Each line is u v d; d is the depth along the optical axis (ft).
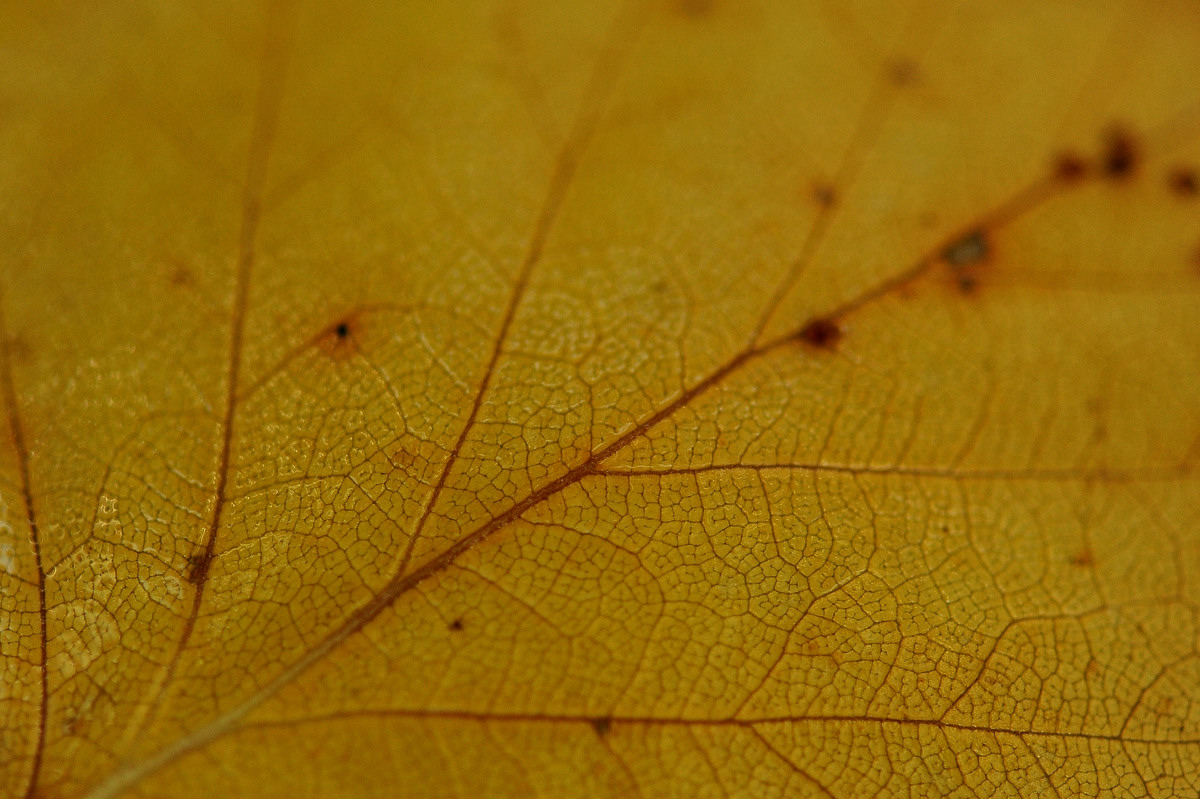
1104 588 0.28
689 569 0.28
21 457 0.28
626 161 0.29
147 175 0.29
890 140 0.30
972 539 0.28
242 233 0.29
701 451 0.28
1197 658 0.28
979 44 0.30
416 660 0.27
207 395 0.28
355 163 0.29
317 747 0.27
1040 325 0.29
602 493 0.28
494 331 0.28
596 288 0.29
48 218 0.29
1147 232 0.29
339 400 0.28
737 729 0.27
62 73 0.30
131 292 0.29
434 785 0.27
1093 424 0.29
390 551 0.28
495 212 0.29
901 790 0.27
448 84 0.30
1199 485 0.29
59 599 0.28
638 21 0.30
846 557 0.28
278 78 0.30
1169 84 0.30
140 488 0.28
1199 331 0.29
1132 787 0.27
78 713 0.27
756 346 0.28
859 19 0.30
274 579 0.28
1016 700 0.28
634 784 0.27
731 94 0.30
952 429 0.28
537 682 0.27
